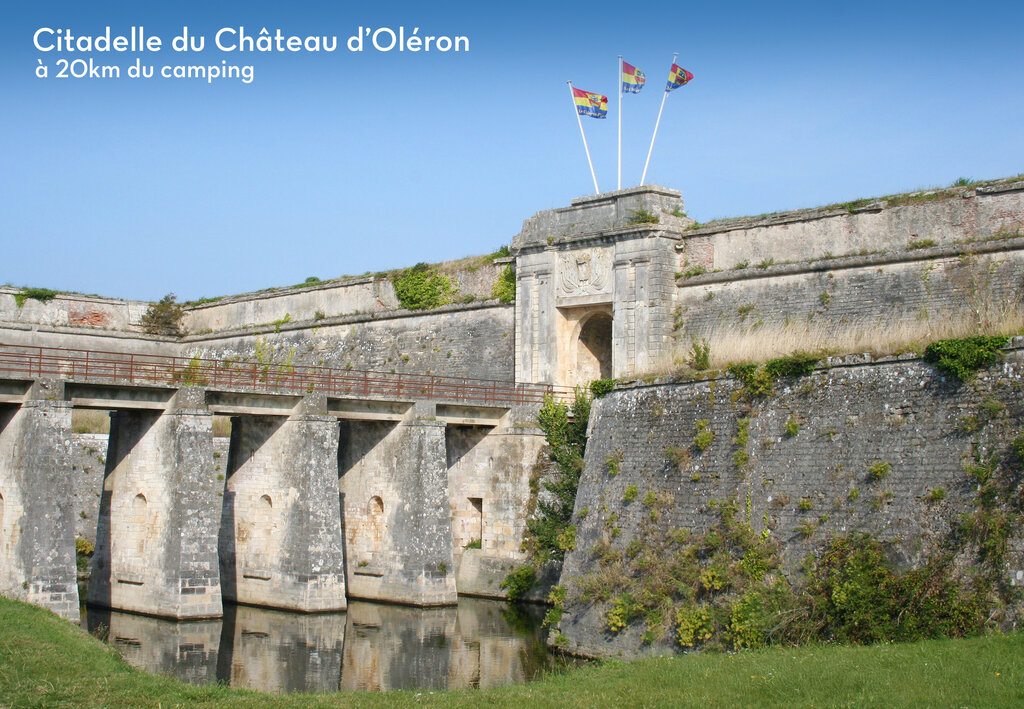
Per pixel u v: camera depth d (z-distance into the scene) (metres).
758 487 27.91
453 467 48.75
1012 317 27.11
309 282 68.12
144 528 40.59
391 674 31.50
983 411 24.28
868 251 43.41
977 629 22.64
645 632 28.94
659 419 31.50
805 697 19.83
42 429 36.06
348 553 46.25
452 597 43.38
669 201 50.19
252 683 30.47
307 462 41.91
